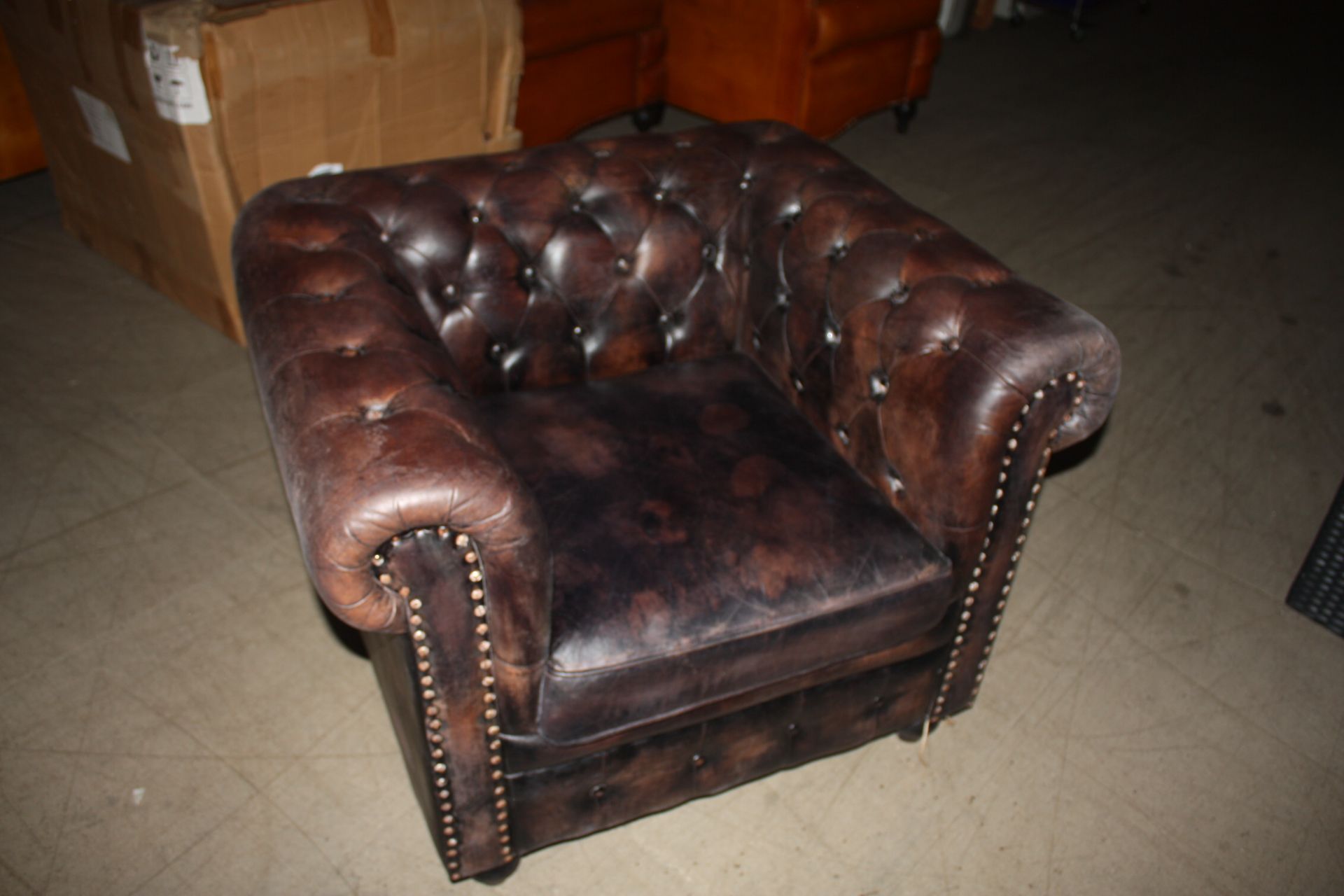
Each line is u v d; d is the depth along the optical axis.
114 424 2.23
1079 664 1.84
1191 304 2.96
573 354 1.66
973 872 1.49
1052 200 3.50
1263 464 2.36
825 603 1.31
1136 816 1.59
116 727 1.62
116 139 2.34
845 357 1.50
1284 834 1.58
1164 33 5.27
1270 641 1.91
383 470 0.98
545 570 1.10
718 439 1.53
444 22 2.31
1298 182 3.76
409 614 1.06
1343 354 2.77
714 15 3.23
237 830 1.48
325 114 2.22
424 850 1.48
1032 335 1.26
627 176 1.63
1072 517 2.17
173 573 1.89
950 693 1.60
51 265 2.76
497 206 1.56
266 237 1.39
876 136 3.86
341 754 1.60
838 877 1.48
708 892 1.45
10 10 2.39
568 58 3.01
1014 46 4.91
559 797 1.34
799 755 1.51
